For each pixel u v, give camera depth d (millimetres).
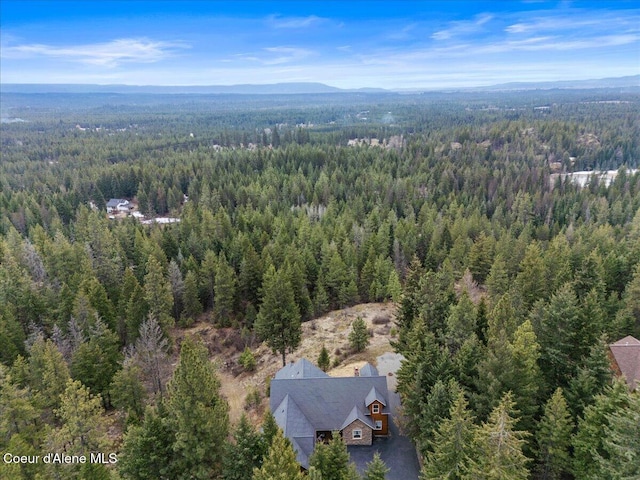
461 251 73188
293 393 36219
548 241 86812
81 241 85125
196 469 29016
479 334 39688
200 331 62969
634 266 54188
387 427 35812
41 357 39969
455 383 29547
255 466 26969
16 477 23406
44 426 34094
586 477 24797
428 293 41219
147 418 29734
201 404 29125
